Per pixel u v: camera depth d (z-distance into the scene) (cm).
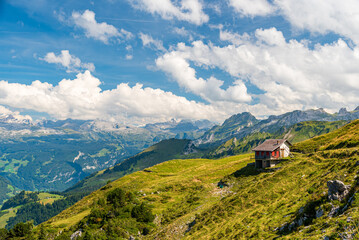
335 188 3262
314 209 3359
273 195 5584
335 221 2758
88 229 7488
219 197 8025
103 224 7662
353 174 3650
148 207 8581
